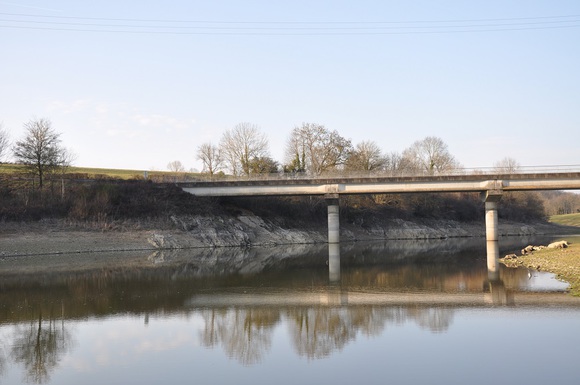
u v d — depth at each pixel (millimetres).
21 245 74625
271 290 41438
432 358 21875
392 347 23734
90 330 28156
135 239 83000
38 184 95625
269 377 20094
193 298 38031
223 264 62531
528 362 20984
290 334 26688
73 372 21156
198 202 96312
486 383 18828
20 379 20438
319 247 91750
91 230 82875
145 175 107188
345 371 20578
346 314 31391
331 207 93688
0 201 84125
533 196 165750
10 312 33281
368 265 59750
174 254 75688
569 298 34219
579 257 52438
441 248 85625
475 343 23906
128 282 46875
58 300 37562
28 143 92688
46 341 25938
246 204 107812
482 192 92812
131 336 26734
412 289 40531
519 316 29203
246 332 27359
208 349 24141
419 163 147875
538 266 50875
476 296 36375
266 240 97438
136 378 20266
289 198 114688
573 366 20359
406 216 127188
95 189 91875
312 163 124062
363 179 92000
